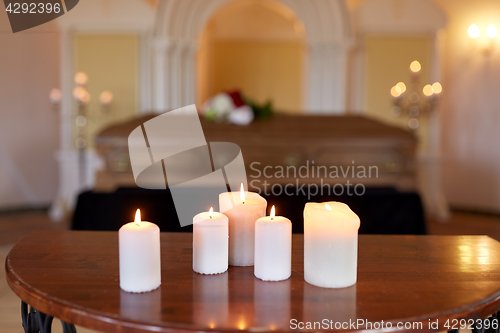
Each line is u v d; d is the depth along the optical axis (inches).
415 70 167.6
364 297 30.4
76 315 27.6
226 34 282.0
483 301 29.9
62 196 175.6
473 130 184.2
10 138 181.8
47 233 47.7
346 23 175.3
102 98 172.2
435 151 176.4
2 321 78.0
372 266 37.6
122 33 174.2
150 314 27.2
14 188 183.9
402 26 173.9
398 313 27.7
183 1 175.0
